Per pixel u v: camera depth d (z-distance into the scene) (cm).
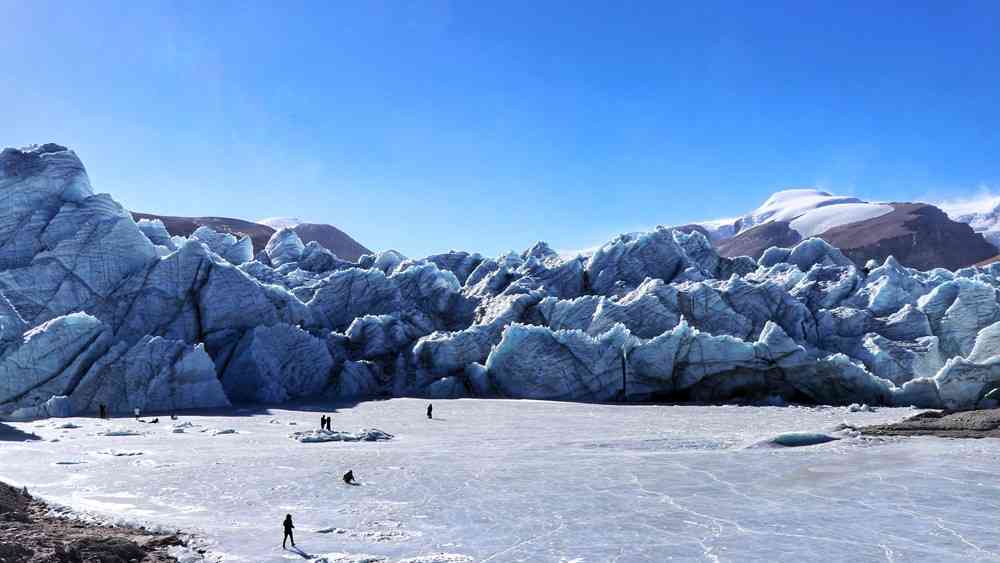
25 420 6950
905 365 8550
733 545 2553
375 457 4588
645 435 5578
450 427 6284
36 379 7731
